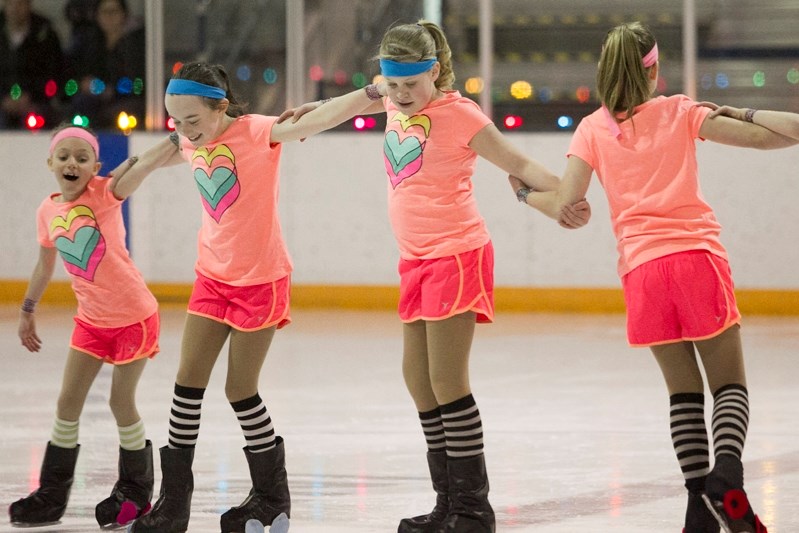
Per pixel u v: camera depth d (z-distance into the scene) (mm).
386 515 11133
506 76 29734
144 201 29859
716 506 8297
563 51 29438
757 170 27641
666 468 13148
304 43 30109
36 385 18906
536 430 15398
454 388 9688
